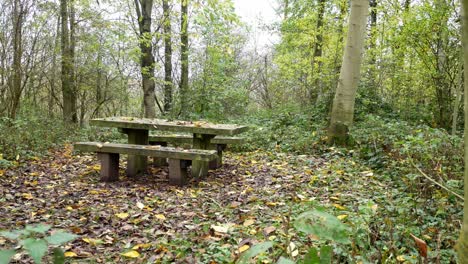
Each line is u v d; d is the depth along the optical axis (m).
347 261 2.58
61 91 15.45
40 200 5.04
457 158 5.71
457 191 4.52
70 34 14.53
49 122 11.26
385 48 12.30
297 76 15.42
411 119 11.26
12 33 11.46
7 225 4.00
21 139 8.34
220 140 7.23
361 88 11.83
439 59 10.50
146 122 6.68
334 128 8.50
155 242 3.68
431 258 2.90
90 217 4.38
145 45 12.90
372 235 3.10
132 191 5.57
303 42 14.27
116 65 15.76
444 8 9.59
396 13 12.20
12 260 3.13
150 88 13.59
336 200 4.81
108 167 6.14
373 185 5.58
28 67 12.17
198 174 6.44
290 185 5.67
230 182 6.15
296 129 9.69
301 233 3.39
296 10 13.63
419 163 5.75
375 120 8.95
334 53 13.49
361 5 8.45
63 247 3.47
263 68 20.94
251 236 3.61
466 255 1.23
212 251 3.39
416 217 4.04
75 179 6.25
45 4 12.64
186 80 15.23
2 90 11.34
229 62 15.03
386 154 6.86
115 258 3.35
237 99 15.00
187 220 4.33
